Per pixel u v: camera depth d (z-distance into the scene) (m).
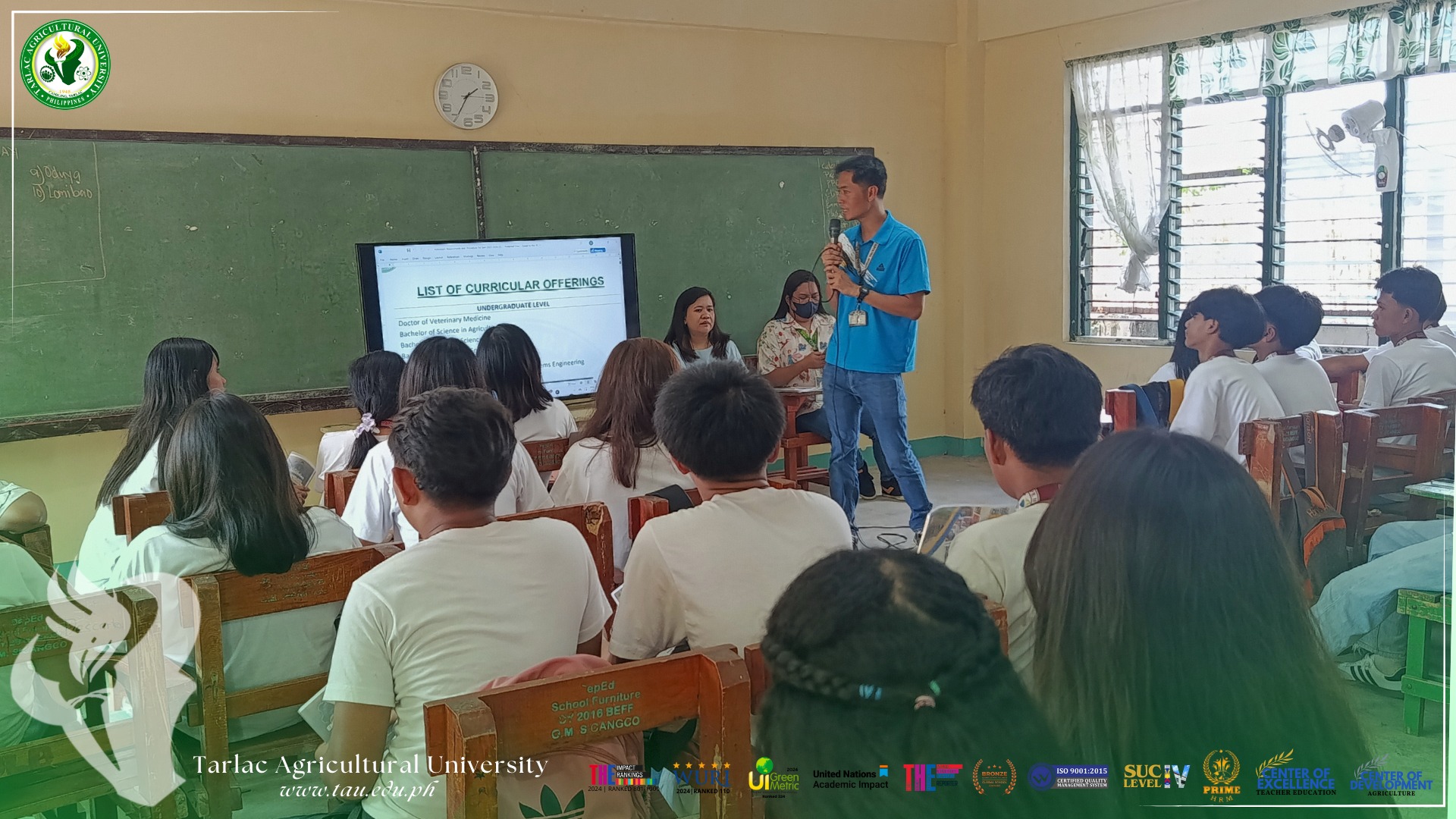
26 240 3.76
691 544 1.53
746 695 1.10
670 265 5.32
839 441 4.17
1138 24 5.45
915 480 4.04
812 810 0.65
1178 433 0.83
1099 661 0.77
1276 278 5.24
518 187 4.82
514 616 1.48
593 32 5.01
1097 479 0.82
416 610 1.43
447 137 4.66
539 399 3.13
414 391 2.70
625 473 2.36
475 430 1.52
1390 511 2.98
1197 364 3.50
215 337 4.18
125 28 3.93
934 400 6.41
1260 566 0.78
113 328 3.96
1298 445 2.74
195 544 1.73
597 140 5.07
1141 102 5.50
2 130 3.69
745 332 5.62
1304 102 5.04
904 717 0.65
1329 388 3.18
